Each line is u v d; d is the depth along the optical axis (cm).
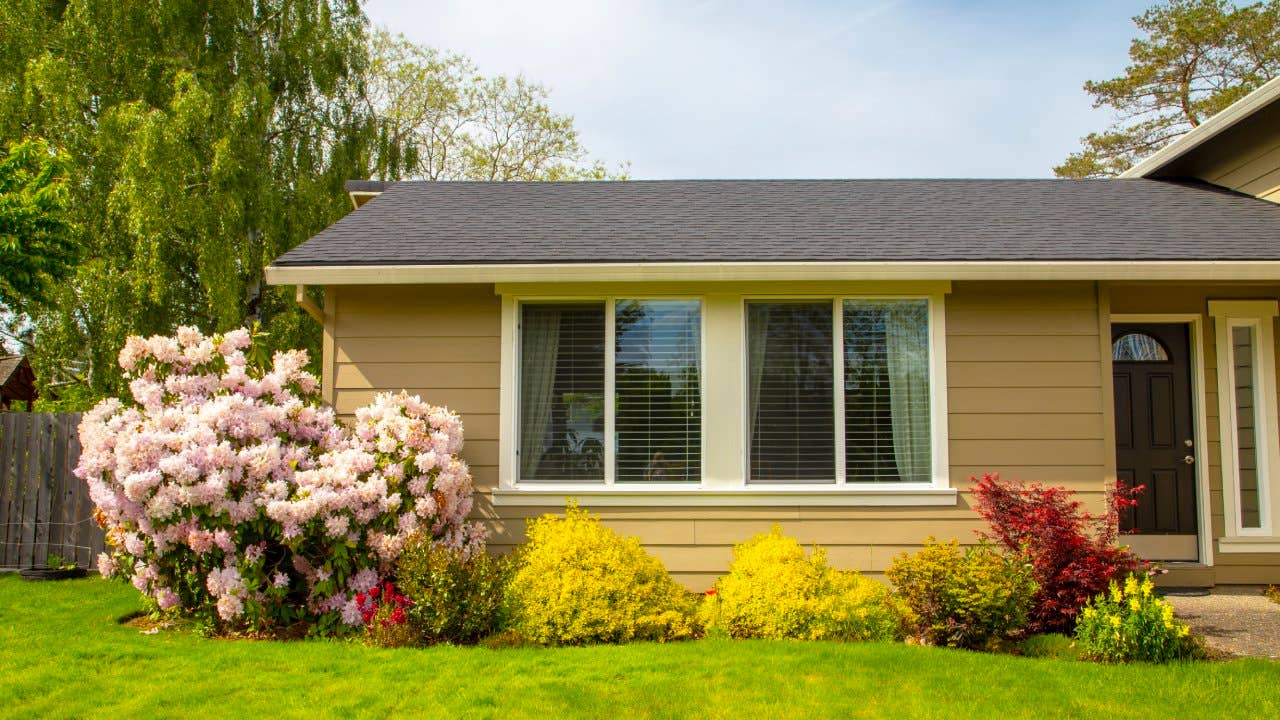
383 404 700
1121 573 608
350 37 1927
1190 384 816
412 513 650
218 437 652
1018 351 741
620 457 742
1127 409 816
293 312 1622
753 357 748
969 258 710
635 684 487
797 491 729
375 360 755
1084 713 444
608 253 738
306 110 1816
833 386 743
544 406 750
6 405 2291
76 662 527
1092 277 702
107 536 661
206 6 1648
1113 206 879
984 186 990
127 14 1555
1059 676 504
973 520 727
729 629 611
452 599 589
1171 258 704
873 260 709
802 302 752
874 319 750
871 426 739
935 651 559
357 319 759
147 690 475
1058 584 604
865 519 730
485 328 755
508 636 579
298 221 1633
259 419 660
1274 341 801
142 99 1496
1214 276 700
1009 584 581
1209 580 783
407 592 596
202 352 705
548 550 623
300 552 636
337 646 575
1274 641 598
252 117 1539
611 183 1037
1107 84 2428
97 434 639
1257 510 799
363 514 631
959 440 735
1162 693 472
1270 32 2208
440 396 750
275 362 744
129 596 737
